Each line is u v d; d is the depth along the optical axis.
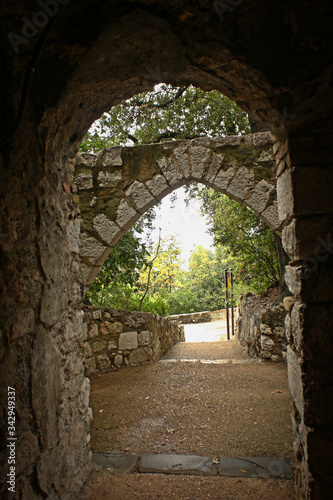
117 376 4.22
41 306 1.56
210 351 6.13
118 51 1.54
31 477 1.38
